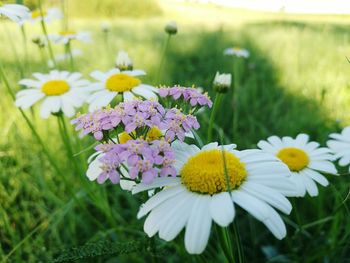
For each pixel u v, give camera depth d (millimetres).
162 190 83
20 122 216
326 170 129
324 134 214
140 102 90
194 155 88
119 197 197
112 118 87
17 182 186
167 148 82
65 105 161
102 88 157
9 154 196
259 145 143
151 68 344
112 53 400
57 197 181
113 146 83
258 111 261
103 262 154
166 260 152
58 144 208
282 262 155
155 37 502
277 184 82
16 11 163
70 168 194
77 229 178
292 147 138
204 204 77
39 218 175
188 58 393
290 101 278
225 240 90
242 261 97
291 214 167
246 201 77
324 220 138
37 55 344
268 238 170
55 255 154
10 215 175
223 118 247
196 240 72
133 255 150
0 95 234
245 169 85
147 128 90
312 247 158
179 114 89
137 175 78
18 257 148
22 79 190
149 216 79
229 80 120
